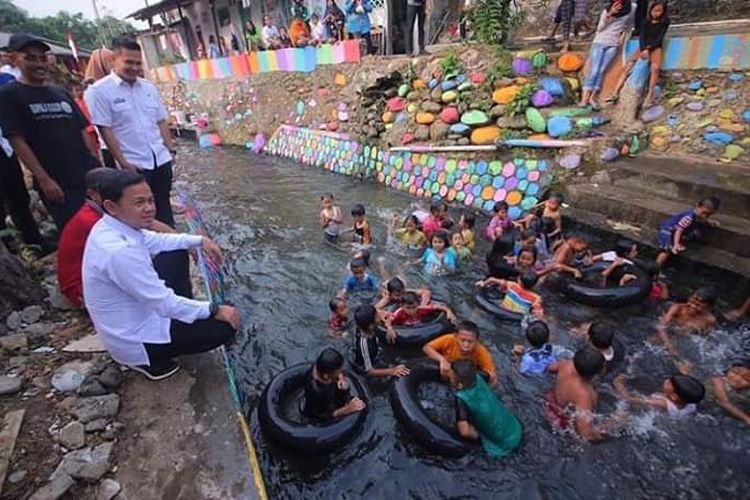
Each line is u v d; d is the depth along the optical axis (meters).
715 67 7.18
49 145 4.04
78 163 4.27
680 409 3.57
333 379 3.46
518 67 8.72
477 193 7.91
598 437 3.44
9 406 2.90
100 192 2.72
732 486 3.09
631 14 7.51
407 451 3.38
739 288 4.71
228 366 3.57
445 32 12.66
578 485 3.13
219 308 3.20
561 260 5.62
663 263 5.35
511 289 5.05
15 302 3.82
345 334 4.78
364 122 10.79
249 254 6.76
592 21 10.36
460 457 3.30
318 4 16.47
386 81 10.41
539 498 3.05
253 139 15.56
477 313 5.06
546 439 3.47
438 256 5.86
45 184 3.96
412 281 5.77
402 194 9.05
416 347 4.44
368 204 8.64
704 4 8.53
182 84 20.52
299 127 13.35
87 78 5.95
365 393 3.80
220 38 22.70
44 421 2.80
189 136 18.97
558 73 8.75
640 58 7.23
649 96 7.36
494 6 9.43
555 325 4.76
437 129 8.92
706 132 6.65
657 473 3.19
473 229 6.92
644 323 4.70
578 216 6.41
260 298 5.53
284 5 18.14
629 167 6.48
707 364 4.12
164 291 2.90
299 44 14.27
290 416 3.65
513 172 7.57
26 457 2.56
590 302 4.95
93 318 2.92
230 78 17.22
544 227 6.17
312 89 13.33
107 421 2.87
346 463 3.29
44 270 4.47
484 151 8.06
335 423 3.38
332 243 6.95
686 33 7.49
